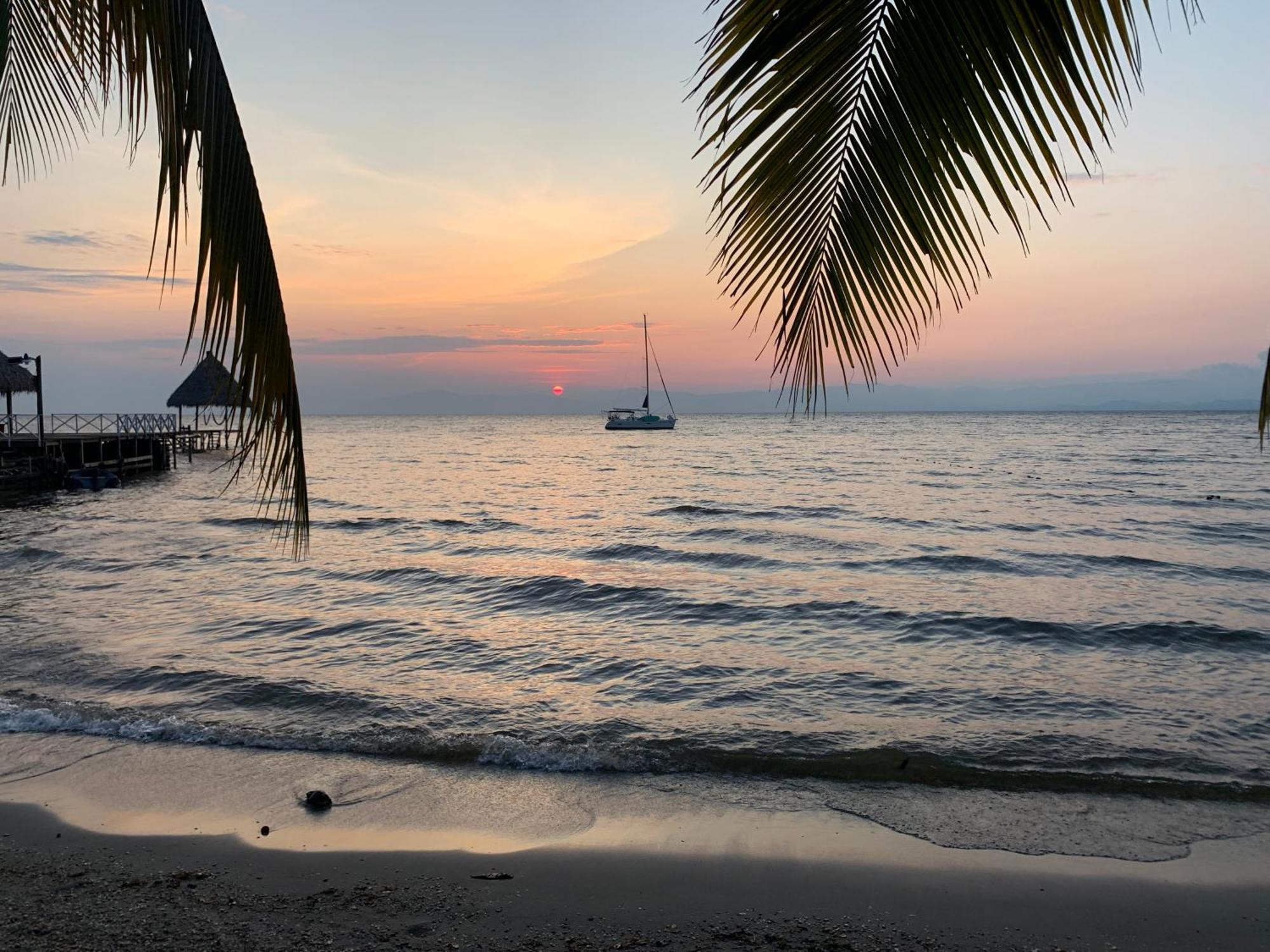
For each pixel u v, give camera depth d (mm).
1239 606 13766
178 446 52375
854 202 1980
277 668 9797
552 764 6820
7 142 3592
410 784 6363
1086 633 11727
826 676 9672
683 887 4820
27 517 26531
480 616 13070
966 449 71750
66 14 3121
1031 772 6676
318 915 4398
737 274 1986
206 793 6098
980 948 4215
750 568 18094
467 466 57531
